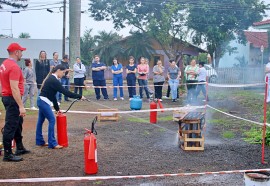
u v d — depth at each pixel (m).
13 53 5.86
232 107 12.83
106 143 7.36
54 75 6.80
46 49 37.19
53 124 6.84
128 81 15.48
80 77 14.88
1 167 5.72
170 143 7.41
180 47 32.91
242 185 4.92
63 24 30.02
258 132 8.00
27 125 9.45
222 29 31.27
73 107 12.88
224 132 8.48
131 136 8.06
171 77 14.68
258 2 30.81
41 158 6.25
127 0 33.56
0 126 9.38
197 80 14.15
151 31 30.36
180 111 9.80
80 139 7.72
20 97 5.80
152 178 5.22
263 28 20.92
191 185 4.92
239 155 6.47
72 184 4.96
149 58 37.28
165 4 31.16
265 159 6.21
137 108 11.98
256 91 17.89
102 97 16.59
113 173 5.44
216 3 30.38
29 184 4.95
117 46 38.41
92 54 43.53
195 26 30.59
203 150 6.79
